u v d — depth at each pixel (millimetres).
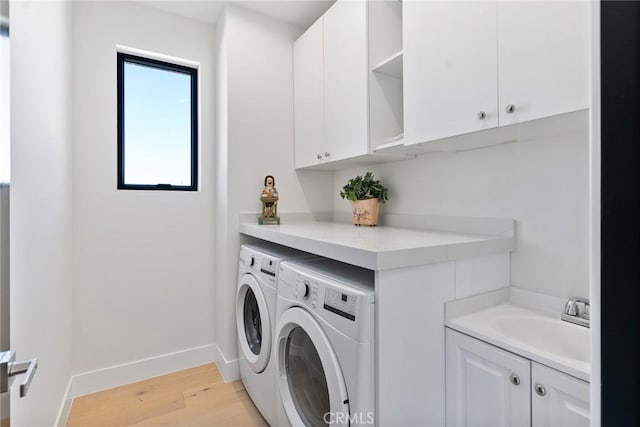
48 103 1308
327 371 1045
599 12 400
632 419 357
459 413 1091
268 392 1529
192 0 2008
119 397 1845
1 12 625
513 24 1002
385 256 970
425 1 1295
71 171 1815
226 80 2047
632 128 357
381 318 973
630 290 358
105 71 1928
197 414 1697
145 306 2068
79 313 1866
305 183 2365
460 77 1164
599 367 397
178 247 2176
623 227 366
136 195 2041
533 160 1310
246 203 2123
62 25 1576
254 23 2143
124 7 1977
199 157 2238
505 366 959
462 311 1195
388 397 985
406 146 1460
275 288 1475
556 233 1245
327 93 1923
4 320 631
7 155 648
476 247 1221
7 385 584
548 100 921
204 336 2270
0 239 616
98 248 1922
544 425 865
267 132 2201
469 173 1560
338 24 1814
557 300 1233
